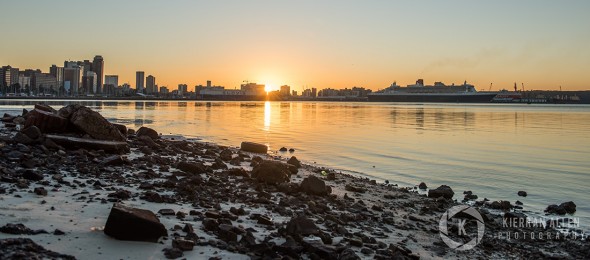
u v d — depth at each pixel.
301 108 178.00
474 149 41.03
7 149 17.75
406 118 98.56
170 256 8.41
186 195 13.80
